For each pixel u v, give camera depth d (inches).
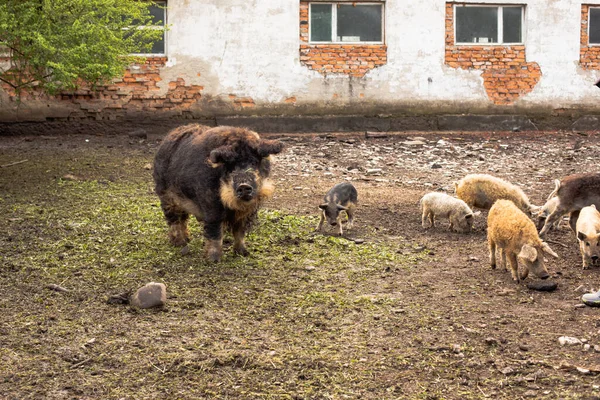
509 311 241.6
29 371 195.5
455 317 235.9
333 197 338.3
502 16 732.0
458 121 727.7
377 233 346.3
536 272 264.4
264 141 274.4
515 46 731.4
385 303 249.1
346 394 184.5
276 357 204.7
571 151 602.9
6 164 502.3
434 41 717.3
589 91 744.3
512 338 218.2
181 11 681.0
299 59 703.7
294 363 201.3
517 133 706.8
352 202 348.8
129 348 210.7
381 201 414.0
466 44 725.3
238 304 247.4
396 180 480.4
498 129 733.9
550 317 235.8
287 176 485.7
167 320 232.8
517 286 268.5
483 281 274.8
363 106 716.0
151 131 689.0
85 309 241.8
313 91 708.0
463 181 372.8
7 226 336.8
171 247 314.2
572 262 300.8
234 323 230.7
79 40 465.7
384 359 204.4
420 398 182.5
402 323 230.8
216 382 191.0
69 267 284.5
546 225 335.9
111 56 485.7
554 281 272.8
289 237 332.2
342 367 199.2
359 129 714.8
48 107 666.8
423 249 318.7
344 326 228.7
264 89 700.0
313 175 491.5
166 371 196.7
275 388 187.8
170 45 684.1
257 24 692.1
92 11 476.7
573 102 743.7
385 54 713.0
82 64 467.5
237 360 202.2
